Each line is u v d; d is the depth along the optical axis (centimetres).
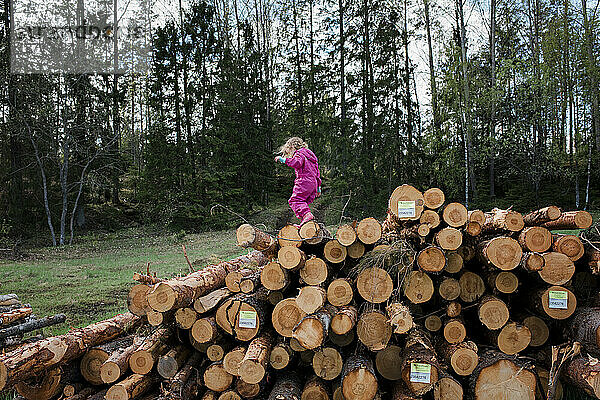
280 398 359
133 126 3553
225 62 2741
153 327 426
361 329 378
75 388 398
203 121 2711
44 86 2178
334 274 438
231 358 385
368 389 345
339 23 2581
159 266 1352
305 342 354
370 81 2539
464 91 2273
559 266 381
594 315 367
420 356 352
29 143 2309
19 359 333
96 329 421
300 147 624
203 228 2520
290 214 2689
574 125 2242
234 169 2739
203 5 2702
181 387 381
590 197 2214
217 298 416
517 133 2153
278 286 400
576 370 359
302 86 2980
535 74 2083
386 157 2491
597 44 1977
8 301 551
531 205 2223
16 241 2097
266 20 3312
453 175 2327
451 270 411
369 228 412
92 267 1391
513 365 358
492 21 2297
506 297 413
